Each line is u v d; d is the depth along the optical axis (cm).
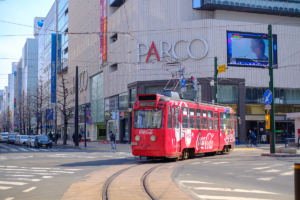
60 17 8094
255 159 1909
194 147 2003
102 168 1511
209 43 3766
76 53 6594
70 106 6944
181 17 3906
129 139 4262
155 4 3941
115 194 865
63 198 830
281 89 4125
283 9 4053
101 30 5109
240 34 3894
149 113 1775
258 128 4038
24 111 8625
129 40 4206
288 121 4141
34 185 1063
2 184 1095
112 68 4978
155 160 1925
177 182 1052
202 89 3750
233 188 944
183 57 3812
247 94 3972
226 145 2491
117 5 4888
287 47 4138
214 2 3803
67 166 1634
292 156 2089
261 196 827
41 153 2820
